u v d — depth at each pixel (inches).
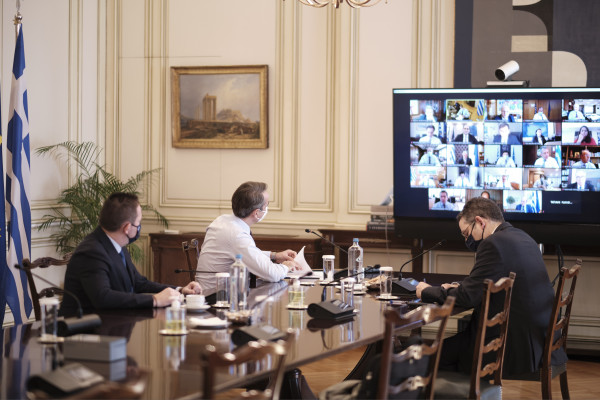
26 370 94.2
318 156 255.4
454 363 149.5
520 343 147.1
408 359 109.5
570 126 217.6
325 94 253.6
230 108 263.0
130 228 139.9
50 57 248.5
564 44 230.1
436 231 228.1
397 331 122.1
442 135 225.1
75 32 259.0
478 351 126.6
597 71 228.1
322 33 253.0
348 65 247.3
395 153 228.7
